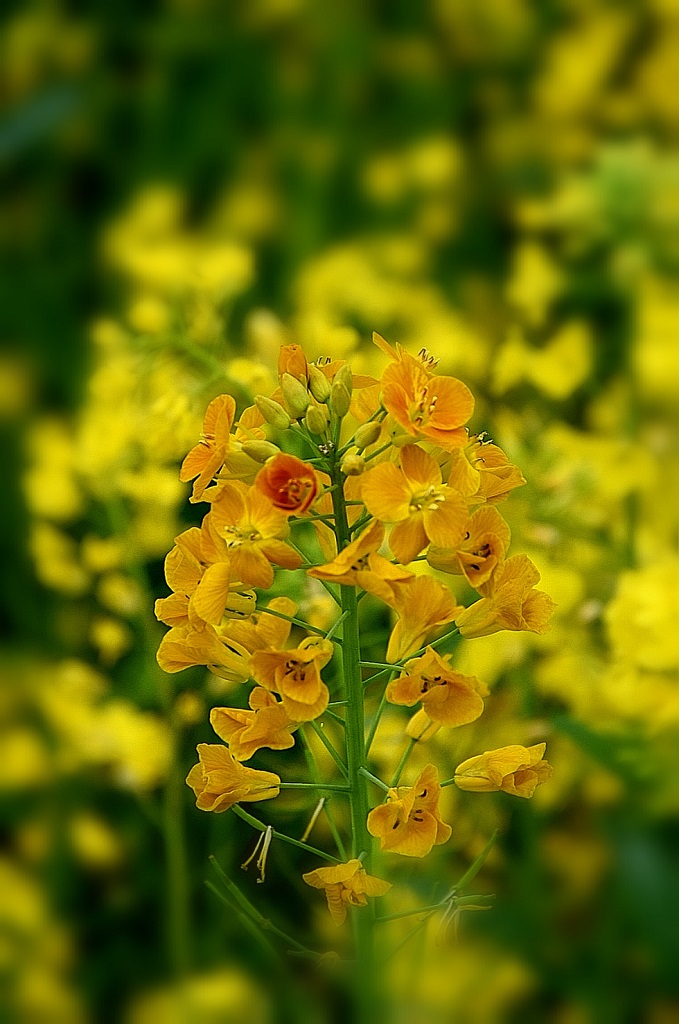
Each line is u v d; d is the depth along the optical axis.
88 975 0.72
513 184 0.96
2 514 0.87
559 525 0.69
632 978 0.67
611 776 0.66
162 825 0.69
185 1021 0.68
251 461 0.54
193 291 0.71
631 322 0.76
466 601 0.68
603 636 0.69
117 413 0.68
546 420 0.72
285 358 0.55
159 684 0.68
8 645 0.81
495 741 0.67
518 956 0.66
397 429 0.54
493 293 0.90
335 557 0.55
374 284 0.78
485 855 0.57
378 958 0.57
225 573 0.54
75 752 0.71
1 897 0.72
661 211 0.74
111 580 0.69
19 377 0.97
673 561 0.66
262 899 0.70
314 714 0.54
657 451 0.72
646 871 0.63
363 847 0.56
